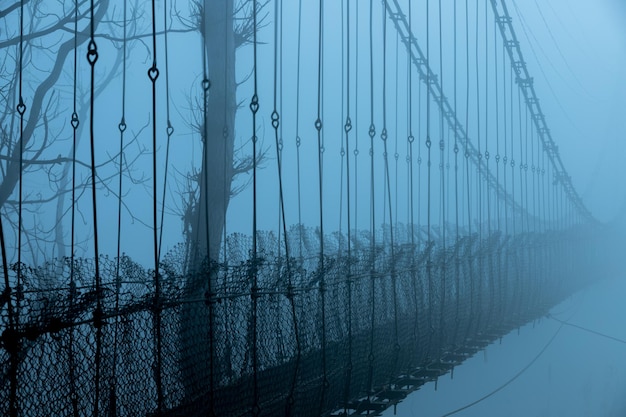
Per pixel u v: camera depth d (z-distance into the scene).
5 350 3.91
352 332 7.96
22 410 3.99
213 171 8.65
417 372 10.02
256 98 6.30
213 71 8.90
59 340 4.19
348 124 8.79
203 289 5.59
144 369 4.84
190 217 8.48
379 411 8.12
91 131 4.24
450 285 11.74
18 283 4.16
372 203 9.72
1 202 10.79
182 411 5.26
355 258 8.02
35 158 11.34
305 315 6.83
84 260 4.74
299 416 6.61
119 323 4.67
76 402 4.23
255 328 5.88
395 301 8.79
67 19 11.71
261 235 6.77
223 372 5.75
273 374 6.29
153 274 5.09
